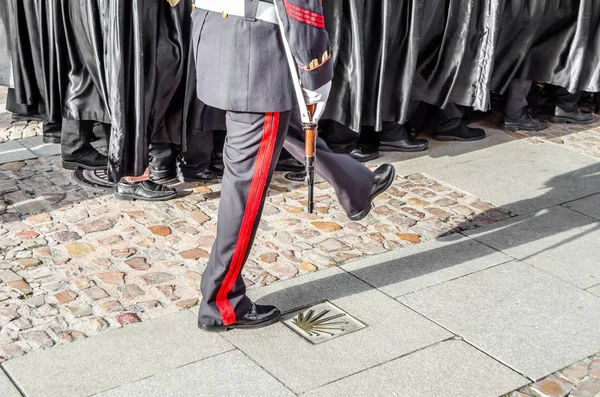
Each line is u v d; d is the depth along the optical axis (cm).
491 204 475
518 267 402
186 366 312
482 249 418
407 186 492
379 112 495
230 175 313
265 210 448
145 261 387
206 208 447
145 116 427
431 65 522
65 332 329
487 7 510
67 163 482
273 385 303
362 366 317
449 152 551
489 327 348
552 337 344
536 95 641
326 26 470
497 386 309
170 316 344
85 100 454
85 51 439
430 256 408
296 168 502
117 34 407
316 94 301
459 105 562
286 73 300
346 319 349
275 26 295
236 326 334
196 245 406
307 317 348
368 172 365
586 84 585
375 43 484
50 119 472
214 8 301
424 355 326
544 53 576
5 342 320
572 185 508
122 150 425
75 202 445
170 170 479
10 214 426
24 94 513
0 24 509
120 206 443
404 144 543
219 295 328
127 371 307
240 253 320
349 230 432
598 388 311
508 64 563
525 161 544
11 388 294
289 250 406
